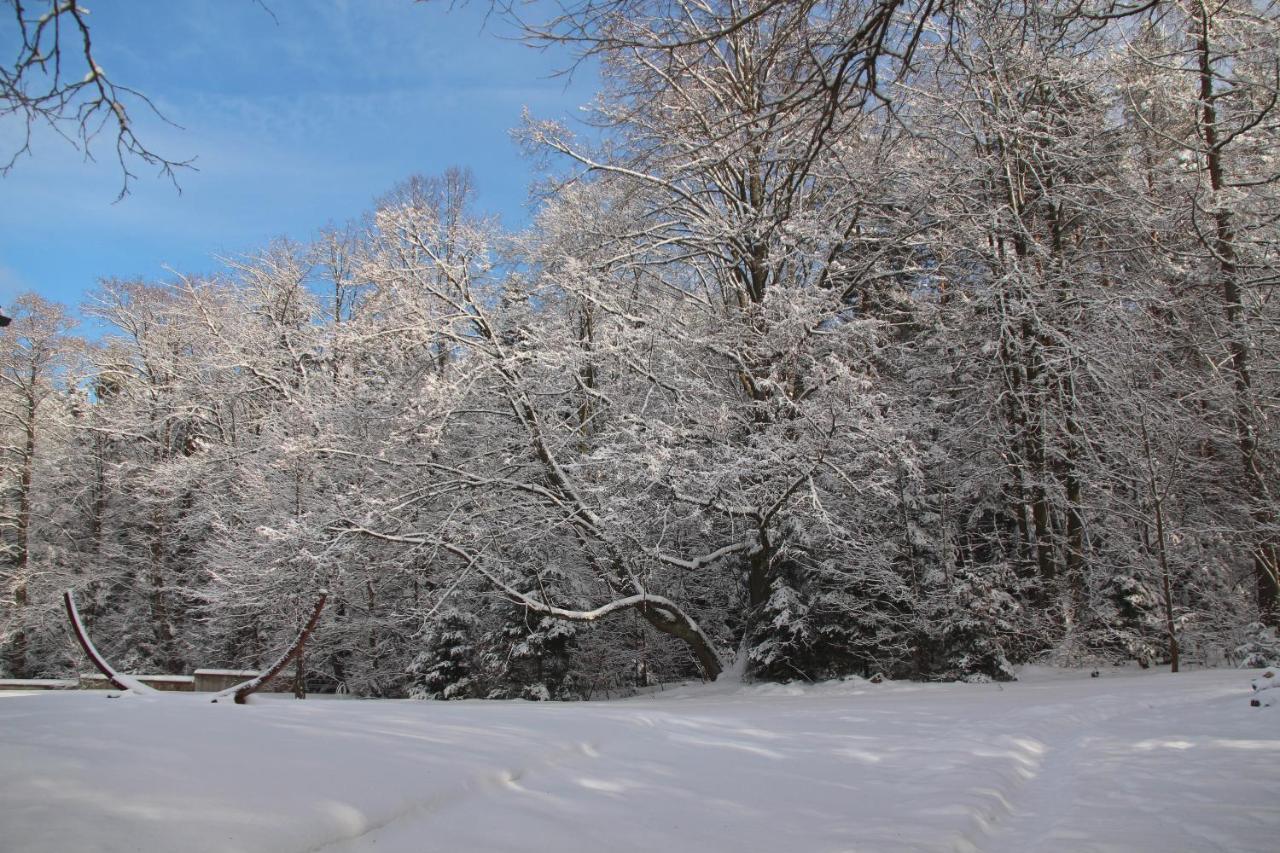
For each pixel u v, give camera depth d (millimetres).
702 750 5812
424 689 16453
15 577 25125
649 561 15539
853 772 5398
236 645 21766
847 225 16719
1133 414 15555
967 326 16844
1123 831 4125
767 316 15078
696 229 17281
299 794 3561
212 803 3311
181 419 23922
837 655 15031
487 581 16297
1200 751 5836
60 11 3205
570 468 15195
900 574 15266
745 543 16078
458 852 3324
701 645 16406
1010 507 18203
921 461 14969
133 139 3682
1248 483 16250
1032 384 16562
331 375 18750
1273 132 13383
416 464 15391
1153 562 15328
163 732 4434
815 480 14516
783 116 5414
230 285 24984
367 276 15953
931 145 16672
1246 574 17766
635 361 15875
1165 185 15633
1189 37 12031
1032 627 15289
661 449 13844
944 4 4855
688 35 5883
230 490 21328
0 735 4191
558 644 16172
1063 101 15641
